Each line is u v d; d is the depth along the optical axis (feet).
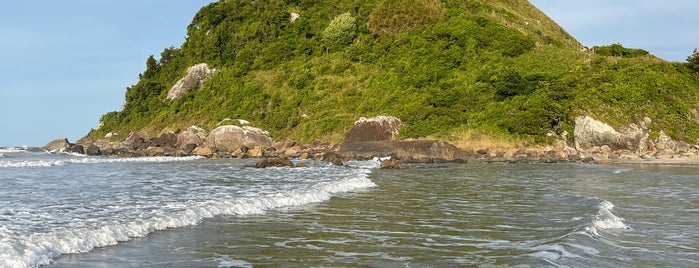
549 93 164.14
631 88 164.55
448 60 200.54
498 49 203.41
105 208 46.91
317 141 176.96
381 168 109.70
